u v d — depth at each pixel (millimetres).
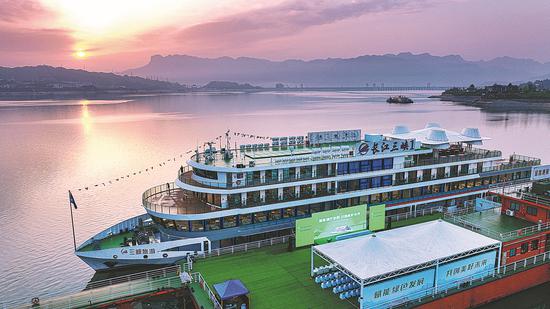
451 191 71875
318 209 61250
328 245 45844
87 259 50656
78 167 118062
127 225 58562
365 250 42750
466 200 73438
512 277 48719
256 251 54188
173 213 53250
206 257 52438
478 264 47438
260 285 45500
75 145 154000
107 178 106812
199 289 44375
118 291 44062
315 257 52438
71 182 103312
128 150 142875
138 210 83438
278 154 63312
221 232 54219
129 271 52781
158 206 55875
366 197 64438
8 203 87500
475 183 74938
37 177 107750
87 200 89562
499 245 47875
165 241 53562
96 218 79062
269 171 57656
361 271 40062
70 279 56625
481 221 55844
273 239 56469
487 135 169500
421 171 68750
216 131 189375
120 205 86375
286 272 48562
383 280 41031
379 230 60562
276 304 41781
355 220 56812
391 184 66312
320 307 41375
